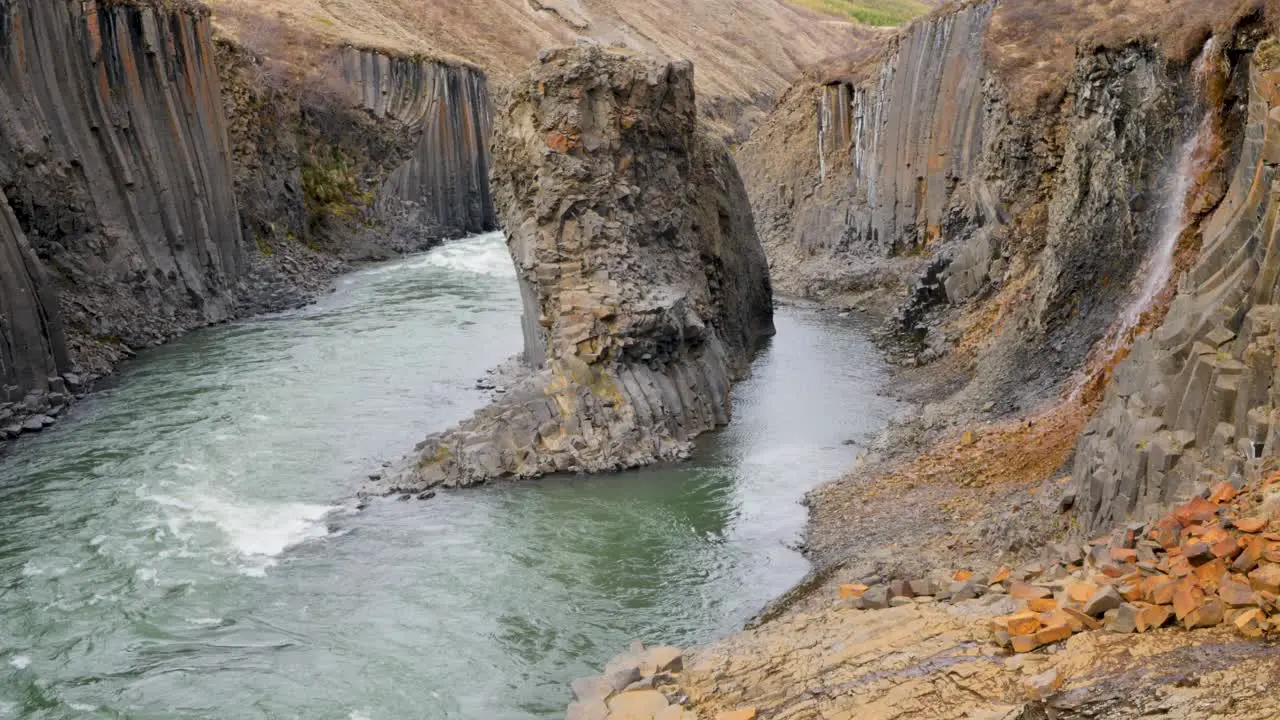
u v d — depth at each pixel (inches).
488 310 1765.5
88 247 1521.9
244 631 706.8
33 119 1444.4
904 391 1253.7
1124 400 631.2
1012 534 655.1
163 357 1460.4
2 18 1400.1
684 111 1331.2
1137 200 1000.9
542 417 1024.9
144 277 1584.6
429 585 766.5
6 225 1232.2
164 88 1699.1
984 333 1300.4
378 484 962.1
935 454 920.9
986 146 1675.7
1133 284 968.3
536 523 875.4
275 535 861.8
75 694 638.5
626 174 1205.7
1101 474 584.4
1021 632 430.3
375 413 1188.5
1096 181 1078.4
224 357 1456.7
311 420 1165.7
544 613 721.0
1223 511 443.2
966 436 919.0
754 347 1528.1
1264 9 832.9
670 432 1071.0
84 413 1198.3
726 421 1154.7
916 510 797.9
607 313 1077.1
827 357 1464.1
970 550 671.1
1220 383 523.2
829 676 466.9
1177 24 1016.9
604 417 1031.6
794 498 914.1
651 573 776.3
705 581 758.5
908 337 1499.8
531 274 1139.9
